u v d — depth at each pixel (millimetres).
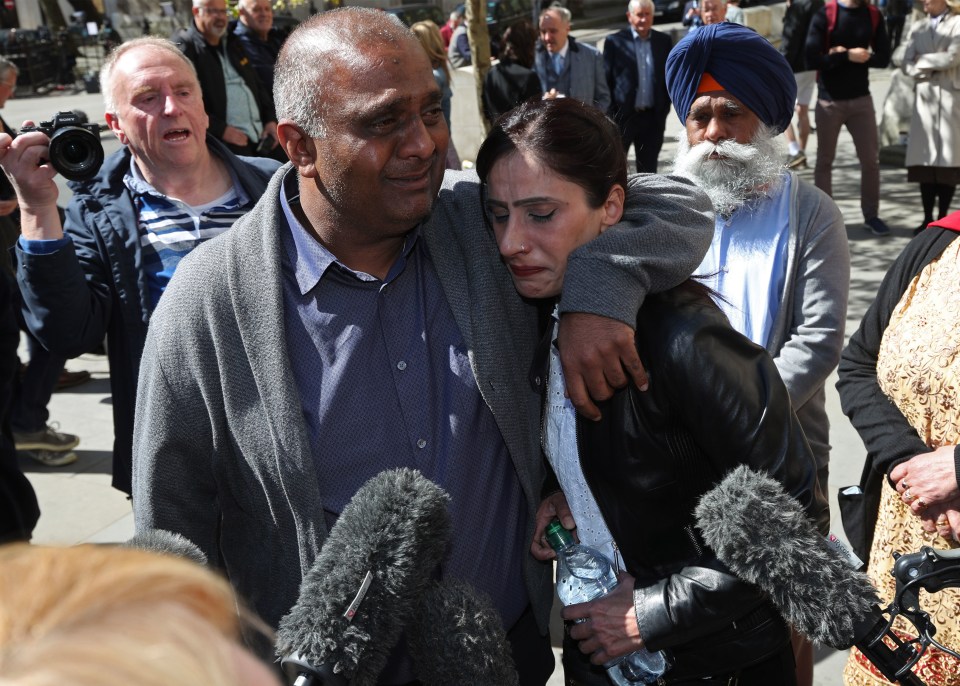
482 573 1666
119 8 24734
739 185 2350
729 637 1542
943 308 1903
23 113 20828
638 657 1630
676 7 22078
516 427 1636
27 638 405
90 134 2309
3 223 4555
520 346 1703
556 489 1806
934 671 1945
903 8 15141
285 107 1509
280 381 1533
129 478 2701
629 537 1565
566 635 1764
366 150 1453
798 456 1430
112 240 2617
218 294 1567
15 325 2656
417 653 1408
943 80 6793
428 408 1613
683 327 1422
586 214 1518
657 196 1585
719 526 1313
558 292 1584
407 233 1599
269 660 1445
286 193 1656
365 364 1590
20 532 2475
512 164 1498
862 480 2213
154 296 2633
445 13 20062
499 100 7934
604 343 1402
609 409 1499
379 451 1593
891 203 8352
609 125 1546
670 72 2477
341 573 1215
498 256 1679
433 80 1509
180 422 1604
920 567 1326
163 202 2705
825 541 1323
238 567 1726
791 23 9156
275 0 12555
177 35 6309
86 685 379
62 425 5051
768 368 1452
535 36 7926
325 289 1598
